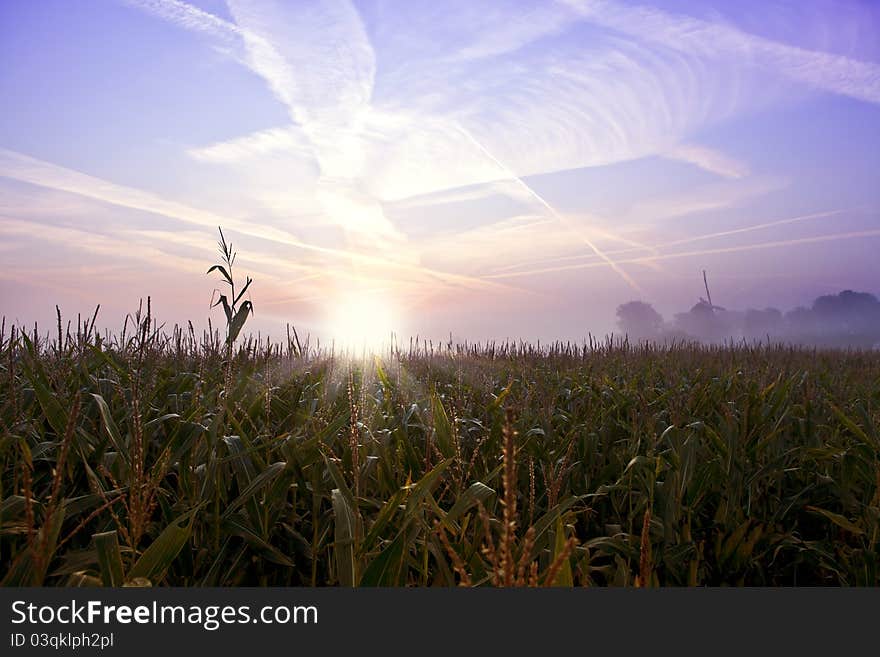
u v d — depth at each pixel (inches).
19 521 94.2
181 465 113.5
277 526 124.1
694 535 145.9
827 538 151.1
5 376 150.0
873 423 160.7
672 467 137.9
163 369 186.1
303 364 244.8
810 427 175.0
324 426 139.1
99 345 208.4
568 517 115.3
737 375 256.5
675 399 173.3
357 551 89.1
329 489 123.4
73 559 89.7
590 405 199.0
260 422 152.5
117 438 107.7
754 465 160.2
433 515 111.2
